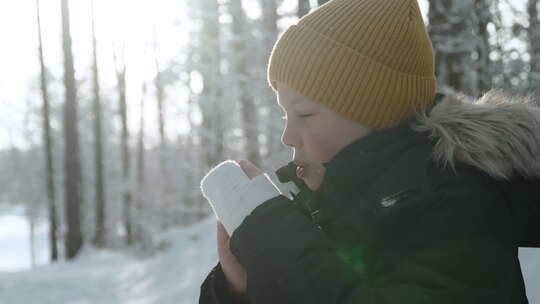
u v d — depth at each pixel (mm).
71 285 9250
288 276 617
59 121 26844
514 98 780
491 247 599
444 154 672
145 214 14469
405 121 745
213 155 13711
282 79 802
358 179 717
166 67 15516
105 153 26500
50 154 17797
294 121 802
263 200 698
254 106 12266
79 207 14828
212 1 13641
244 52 12805
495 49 5930
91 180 24938
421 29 788
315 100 766
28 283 9375
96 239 16578
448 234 613
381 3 767
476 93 5059
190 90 15422
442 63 5238
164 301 6863
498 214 632
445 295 574
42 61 17266
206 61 13586
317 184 819
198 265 7980
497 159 662
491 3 5637
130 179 18078
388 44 751
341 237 708
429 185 660
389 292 589
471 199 627
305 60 766
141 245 11828
